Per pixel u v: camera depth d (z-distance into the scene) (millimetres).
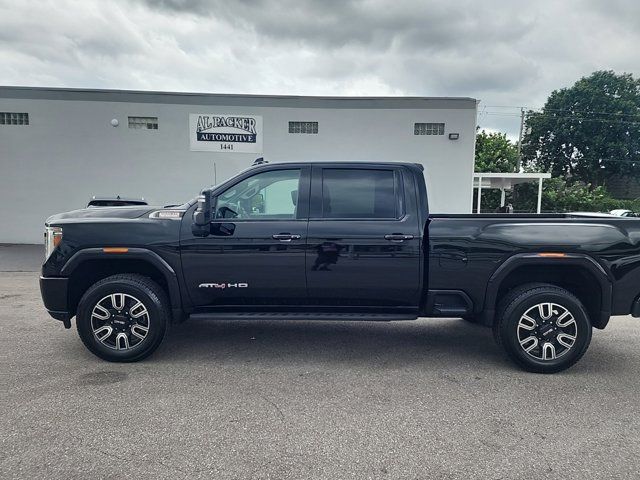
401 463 2832
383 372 4383
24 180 15539
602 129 47188
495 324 4527
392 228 4430
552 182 38000
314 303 4590
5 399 3668
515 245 4336
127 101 15320
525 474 2730
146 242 4410
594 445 3076
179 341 5285
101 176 15578
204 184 15688
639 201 38719
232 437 3117
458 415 3494
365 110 15547
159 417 3393
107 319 4465
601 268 4316
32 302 7355
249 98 15469
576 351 4305
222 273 4449
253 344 5211
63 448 2943
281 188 4598
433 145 15617
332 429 3248
